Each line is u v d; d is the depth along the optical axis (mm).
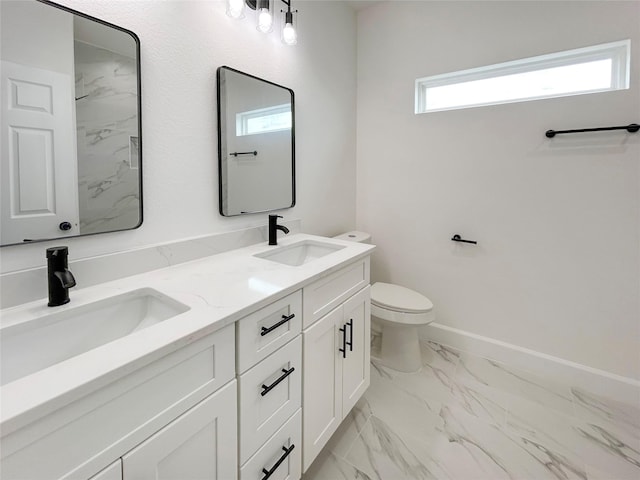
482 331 2174
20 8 882
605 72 1745
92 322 924
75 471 578
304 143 1995
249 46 1566
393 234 2453
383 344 2113
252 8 1495
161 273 1187
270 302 977
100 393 602
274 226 1621
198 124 1366
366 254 1556
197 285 1058
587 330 1837
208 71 1386
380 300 1999
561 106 1781
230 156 1504
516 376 1967
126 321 989
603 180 1719
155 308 1012
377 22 2344
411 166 2318
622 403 1734
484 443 1482
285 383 1097
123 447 647
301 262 1753
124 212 1137
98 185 1065
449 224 2215
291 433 1137
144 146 1186
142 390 672
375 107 2422
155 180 1231
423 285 2371
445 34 2088
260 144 1664
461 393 1824
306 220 2072
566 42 1734
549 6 1765
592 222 1770
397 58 2289
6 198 885
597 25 1654
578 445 1465
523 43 1850
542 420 1618
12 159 889
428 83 2283
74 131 1000
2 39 856
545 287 1935
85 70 1013
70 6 976
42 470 538
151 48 1180
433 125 2195
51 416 540
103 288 1027
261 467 1009
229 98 1472
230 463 899
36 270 928
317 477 1321
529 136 1890
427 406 1723
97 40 1034
